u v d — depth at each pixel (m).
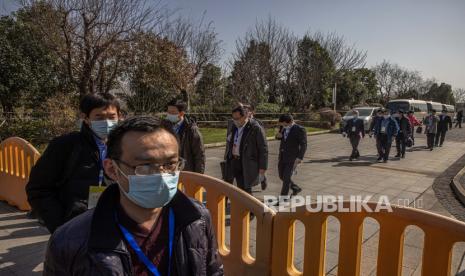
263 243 2.82
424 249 2.09
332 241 4.49
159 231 1.40
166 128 1.35
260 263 2.84
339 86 38.72
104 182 2.41
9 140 5.41
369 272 3.69
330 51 30.88
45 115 12.72
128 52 14.08
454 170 9.93
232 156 5.39
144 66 15.03
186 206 1.46
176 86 17.03
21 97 15.41
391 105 28.58
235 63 25.81
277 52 27.42
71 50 12.69
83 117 2.47
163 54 16.08
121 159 1.30
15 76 14.64
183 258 1.39
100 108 2.42
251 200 2.91
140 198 1.29
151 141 1.29
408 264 3.89
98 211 1.29
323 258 2.54
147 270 1.32
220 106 24.52
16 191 5.33
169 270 1.38
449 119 16.56
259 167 5.25
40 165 2.34
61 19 12.26
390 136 11.09
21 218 4.96
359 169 9.95
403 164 10.96
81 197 2.34
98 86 13.97
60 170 2.38
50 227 2.29
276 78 28.12
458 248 4.24
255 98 25.30
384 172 9.54
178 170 1.38
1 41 14.41
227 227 4.89
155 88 16.11
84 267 1.22
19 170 5.25
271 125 22.61
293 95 28.59
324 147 15.08
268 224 2.78
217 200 3.16
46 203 2.31
